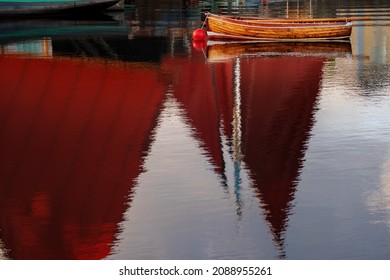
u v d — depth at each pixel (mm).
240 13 48531
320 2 59938
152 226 10727
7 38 34219
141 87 22016
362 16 45312
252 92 21234
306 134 16031
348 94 20516
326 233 10297
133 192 12398
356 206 11352
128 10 50438
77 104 20953
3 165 14805
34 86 23844
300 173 13164
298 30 32219
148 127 17406
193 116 18516
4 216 11445
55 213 11570
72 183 13281
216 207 11477
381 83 22250
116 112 19859
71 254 9875
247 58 27375
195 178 13070
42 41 33281
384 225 10539
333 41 32406
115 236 10430
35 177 13820
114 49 30984
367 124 16781
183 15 46594
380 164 13617
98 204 11961
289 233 10352
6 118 19734
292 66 25547
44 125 18688
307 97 20188
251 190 12281
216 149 15055
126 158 15133
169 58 27953
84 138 16922
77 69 25578
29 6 42469
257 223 10766
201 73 24344
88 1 43281
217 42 32469
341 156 14203
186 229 10609
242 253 9734
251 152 14672
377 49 29969
